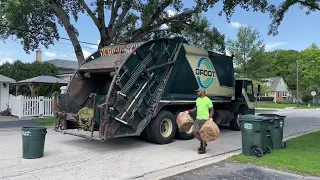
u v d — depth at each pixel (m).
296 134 12.92
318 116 25.38
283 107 42.59
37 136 7.79
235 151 9.06
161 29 19.14
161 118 10.00
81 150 8.91
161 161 7.70
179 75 10.79
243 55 41.34
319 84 61.41
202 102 8.60
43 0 17.03
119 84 8.84
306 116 25.28
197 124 8.59
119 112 8.77
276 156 7.82
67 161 7.57
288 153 8.20
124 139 10.79
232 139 11.29
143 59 9.63
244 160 7.50
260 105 45.81
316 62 61.47
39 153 7.87
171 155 8.40
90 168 6.96
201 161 7.80
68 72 39.38
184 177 6.29
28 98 19.22
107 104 8.48
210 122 8.35
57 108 9.88
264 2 14.57
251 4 14.80
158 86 10.07
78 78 10.42
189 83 11.22
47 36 19.28
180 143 10.27
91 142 10.19
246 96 14.43
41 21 18.77
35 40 19.36
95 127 8.87
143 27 17.56
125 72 9.02
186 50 11.13
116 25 17.31
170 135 10.26
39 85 23.81
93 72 10.27
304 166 6.86
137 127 9.24
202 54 12.02
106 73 10.51
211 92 12.42
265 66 41.66
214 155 8.47
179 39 10.93
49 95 24.06
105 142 10.23
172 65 10.49
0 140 10.51
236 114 13.82
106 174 6.50
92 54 10.79
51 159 7.75
